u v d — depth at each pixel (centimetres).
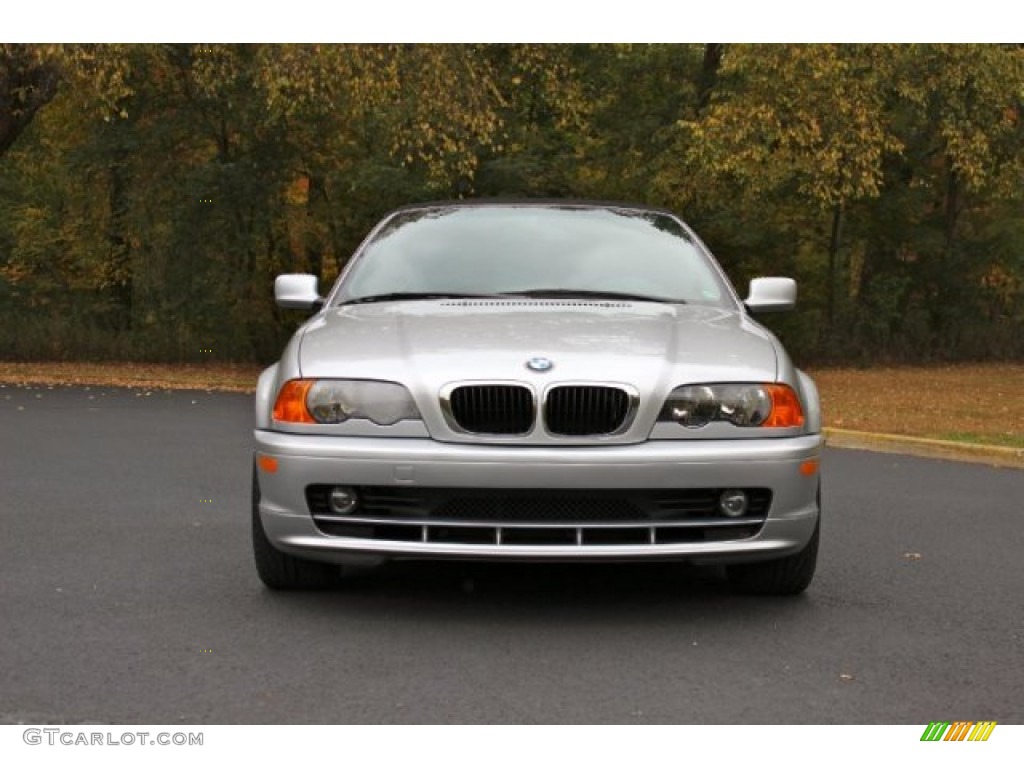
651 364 502
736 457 489
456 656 456
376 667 441
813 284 3378
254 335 3091
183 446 1145
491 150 2702
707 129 2428
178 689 415
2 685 418
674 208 3011
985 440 1248
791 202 3139
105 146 2788
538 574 593
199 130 2841
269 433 510
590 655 459
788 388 512
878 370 3070
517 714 394
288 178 2956
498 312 557
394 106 2447
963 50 2556
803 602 548
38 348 2814
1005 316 3709
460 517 489
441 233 645
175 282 2908
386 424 493
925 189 3416
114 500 818
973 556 666
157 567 605
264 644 470
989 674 443
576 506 488
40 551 644
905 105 2961
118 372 2480
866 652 468
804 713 398
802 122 2380
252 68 2459
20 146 3409
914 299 3581
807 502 508
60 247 3272
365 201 3106
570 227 651
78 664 442
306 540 499
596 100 3012
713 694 416
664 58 2972
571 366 495
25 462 1021
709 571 604
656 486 484
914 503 866
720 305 603
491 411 491
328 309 595
